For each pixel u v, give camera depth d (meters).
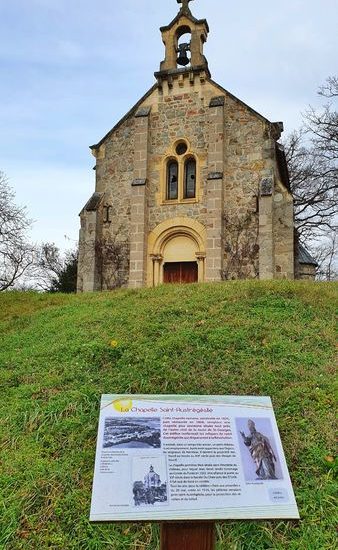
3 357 8.08
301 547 4.00
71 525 4.28
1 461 5.09
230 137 18.86
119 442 3.70
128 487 3.45
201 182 19.02
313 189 31.69
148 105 20.22
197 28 20.36
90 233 19.39
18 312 12.45
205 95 19.47
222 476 3.61
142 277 18.88
